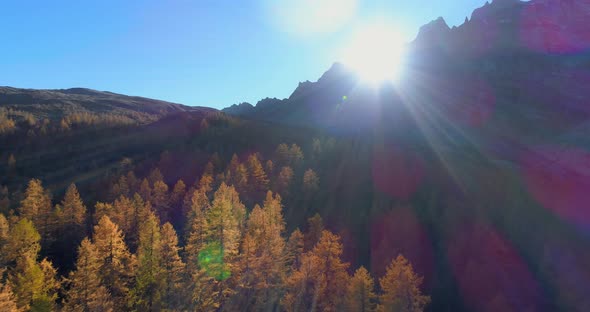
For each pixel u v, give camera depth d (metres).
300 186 72.06
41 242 46.78
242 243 40.41
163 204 61.34
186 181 83.31
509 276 46.09
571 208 56.44
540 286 44.91
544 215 55.28
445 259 50.72
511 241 50.78
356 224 60.28
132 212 51.19
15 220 46.81
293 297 33.50
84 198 76.88
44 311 27.69
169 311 30.44
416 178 70.56
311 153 90.38
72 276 31.11
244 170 69.44
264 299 34.62
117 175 82.31
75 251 47.59
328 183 74.69
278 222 51.38
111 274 31.64
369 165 79.75
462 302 45.25
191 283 31.58
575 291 42.91
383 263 51.50
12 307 24.58
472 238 51.78
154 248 33.00
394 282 32.06
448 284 47.69
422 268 50.56
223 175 69.38
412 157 79.06
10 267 35.88
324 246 36.19
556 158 89.25
